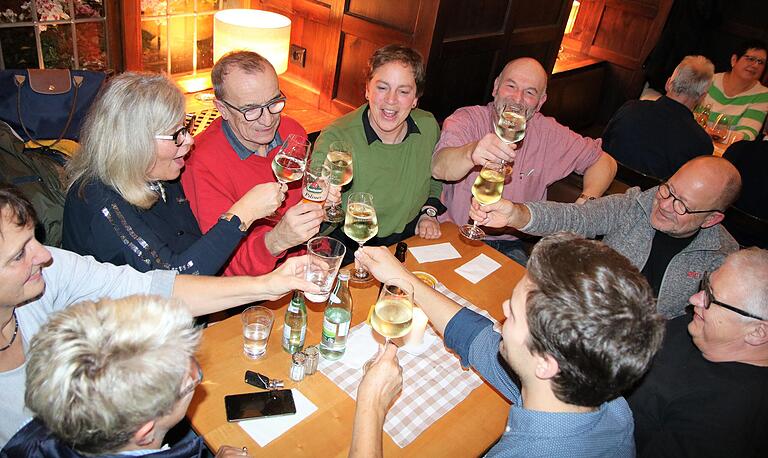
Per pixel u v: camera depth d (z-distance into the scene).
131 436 0.93
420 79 2.25
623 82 5.72
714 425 1.57
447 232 2.38
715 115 4.39
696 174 1.99
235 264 1.96
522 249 2.85
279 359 1.58
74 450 0.94
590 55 5.84
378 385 1.27
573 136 2.83
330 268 1.47
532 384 1.16
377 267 1.67
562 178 2.92
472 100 4.23
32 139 2.09
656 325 1.04
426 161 2.47
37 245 1.26
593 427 1.13
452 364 1.69
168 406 0.94
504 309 1.19
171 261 1.70
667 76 5.41
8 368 1.31
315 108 4.12
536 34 4.43
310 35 3.97
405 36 3.55
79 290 1.49
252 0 4.18
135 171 1.64
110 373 0.88
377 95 2.21
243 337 1.63
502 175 1.86
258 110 1.97
